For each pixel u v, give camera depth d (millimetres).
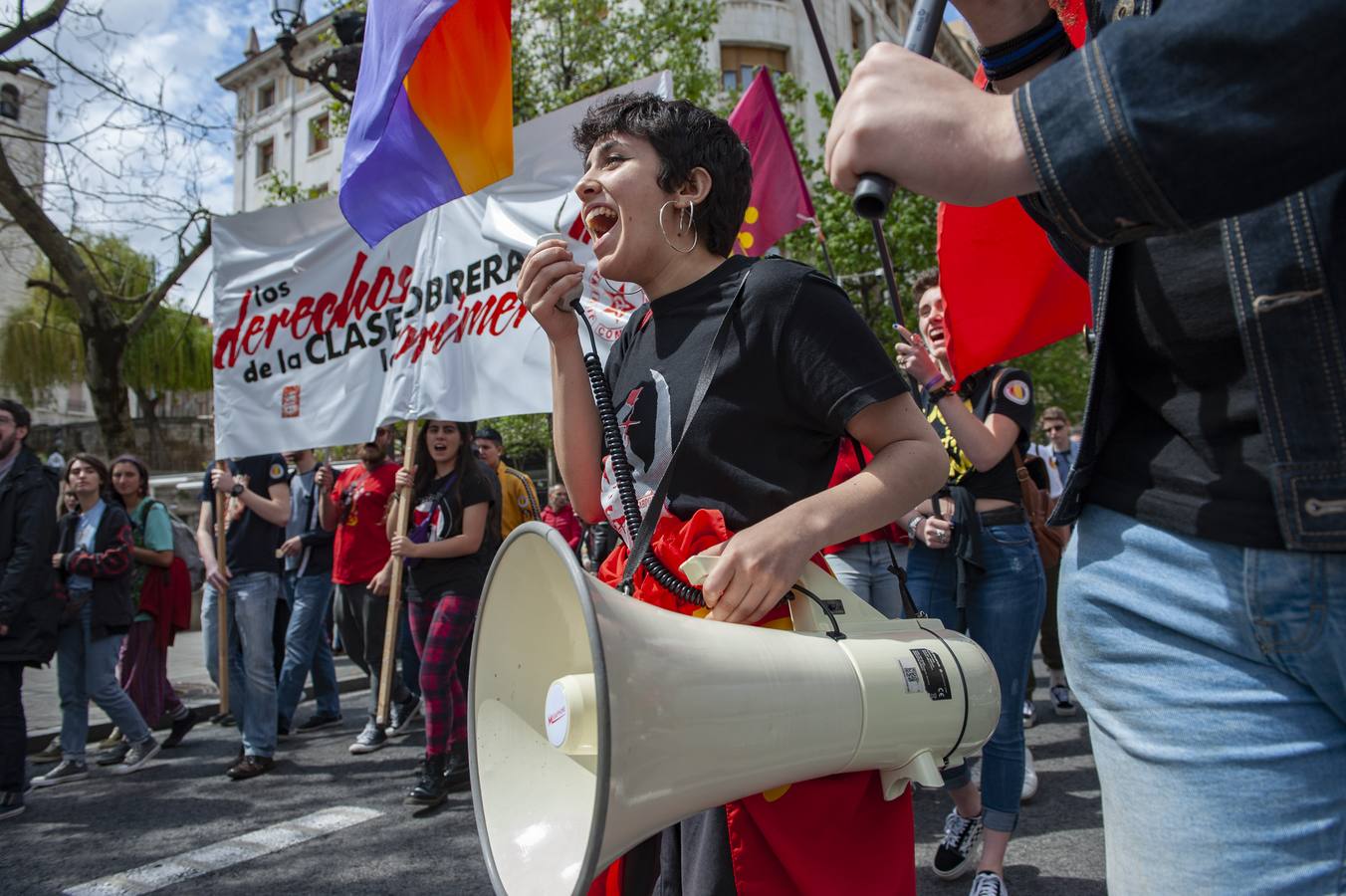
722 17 19953
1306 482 807
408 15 2672
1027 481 3000
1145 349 964
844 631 1237
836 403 1279
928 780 1153
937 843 3307
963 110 761
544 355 4129
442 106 2818
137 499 5773
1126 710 956
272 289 5117
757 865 1210
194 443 25922
